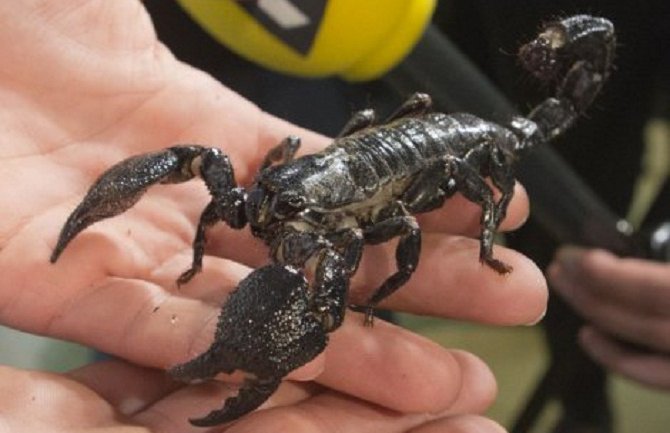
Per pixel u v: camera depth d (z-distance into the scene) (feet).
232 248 1.83
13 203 1.74
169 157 1.73
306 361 1.59
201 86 1.88
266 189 1.73
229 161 1.74
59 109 1.82
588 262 2.23
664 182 2.38
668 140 3.17
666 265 2.21
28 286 1.71
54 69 1.82
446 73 1.77
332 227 1.75
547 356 2.65
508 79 2.16
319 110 2.20
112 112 1.84
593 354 2.33
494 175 1.83
